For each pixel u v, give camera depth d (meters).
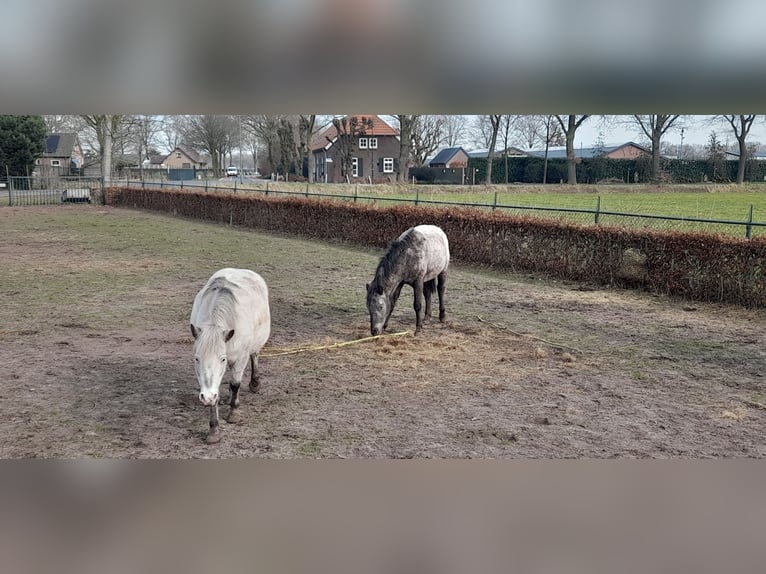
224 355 5.83
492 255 17.20
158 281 15.00
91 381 7.95
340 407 7.18
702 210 27.27
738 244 12.20
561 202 32.50
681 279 13.23
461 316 11.70
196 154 108.44
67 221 30.16
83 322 11.01
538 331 10.64
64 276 15.52
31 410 6.98
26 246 21.02
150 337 10.09
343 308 12.40
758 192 41.38
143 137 68.88
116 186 41.56
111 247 20.95
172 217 32.81
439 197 36.19
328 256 19.27
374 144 64.50
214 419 6.21
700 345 9.81
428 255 10.00
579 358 9.15
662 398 7.55
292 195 31.77
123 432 6.44
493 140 55.53
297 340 10.02
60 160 75.56
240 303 6.43
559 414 7.02
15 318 11.25
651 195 38.88
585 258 15.11
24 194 42.69
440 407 7.21
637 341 10.04
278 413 6.98
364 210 21.41
